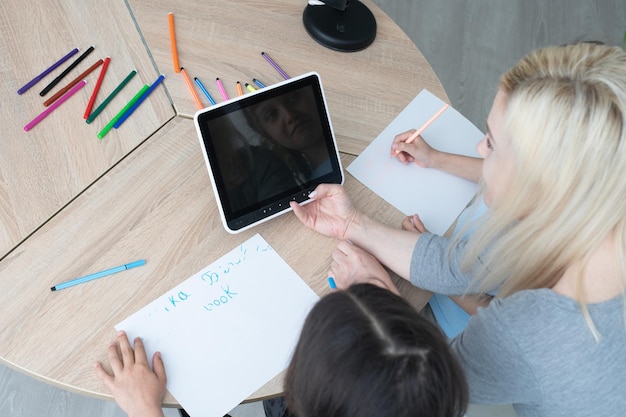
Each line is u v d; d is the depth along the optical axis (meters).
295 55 1.11
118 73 1.05
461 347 0.77
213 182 0.87
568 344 0.68
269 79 1.07
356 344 0.54
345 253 0.91
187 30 1.11
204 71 1.07
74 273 0.85
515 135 0.71
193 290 0.86
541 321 0.69
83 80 1.03
